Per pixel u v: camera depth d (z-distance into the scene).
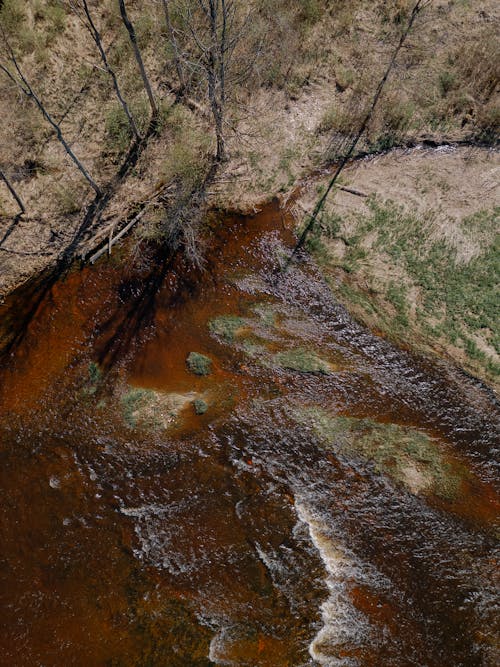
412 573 12.09
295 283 16.20
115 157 17.78
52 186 17.08
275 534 12.48
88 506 12.77
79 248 16.27
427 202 17.36
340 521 12.66
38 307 15.37
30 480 13.07
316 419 13.96
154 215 16.94
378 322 15.52
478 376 14.60
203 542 12.37
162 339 15.16
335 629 11.46
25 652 11.16
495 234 16.70
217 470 13.24
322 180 17.95
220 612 11.61
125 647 11.20
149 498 12.88
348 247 16.73
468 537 12.48
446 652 11.25
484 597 11.82
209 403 14.16
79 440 13.61
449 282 16.02
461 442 13.74
